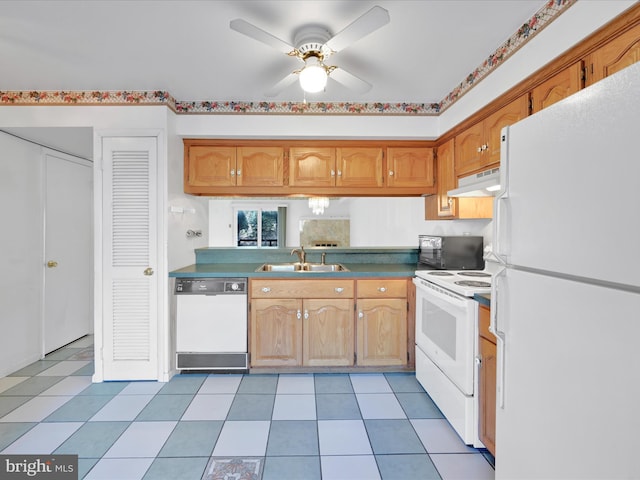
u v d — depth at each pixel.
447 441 1.83
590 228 0.86
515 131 1.17
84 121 2.49
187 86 2.43
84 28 1.72
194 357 2.64
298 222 6.53
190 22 1.67
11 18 1.63
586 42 1.37
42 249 3.02
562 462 0.96
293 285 2.67
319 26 1.69
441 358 2.09
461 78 2.33
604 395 0.83
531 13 1.63
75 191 3.44
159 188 2.50
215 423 2.00
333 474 1.58
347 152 2.90
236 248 3.23
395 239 4.02
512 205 1.19
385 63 2.11
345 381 2.56
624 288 0.78
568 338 0.94
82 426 1.96
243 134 2.73
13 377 2.62
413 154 2.93
